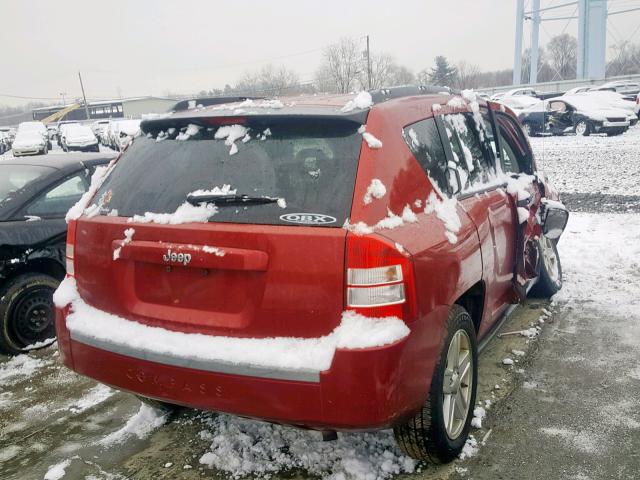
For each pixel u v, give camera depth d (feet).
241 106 10.57
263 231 8.51
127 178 10.51
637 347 14.57
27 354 16.38
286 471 10.25
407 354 8.41
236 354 8.50
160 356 9.06
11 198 16.51
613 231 25.09
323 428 8.39
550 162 50.78
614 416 11.56
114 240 9.80
